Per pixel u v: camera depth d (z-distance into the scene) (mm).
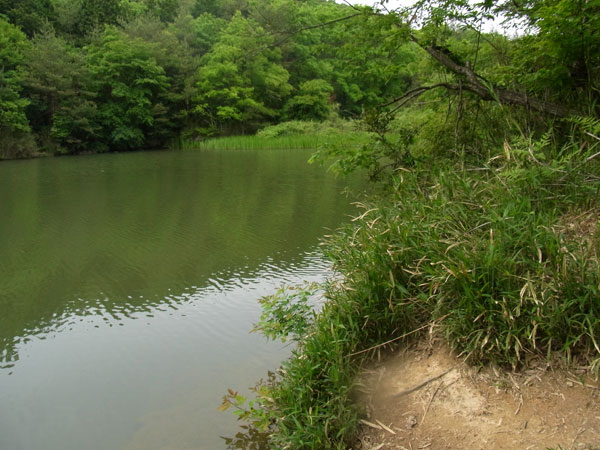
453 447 2125
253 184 12914
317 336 2861
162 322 4410
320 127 35219
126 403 3178
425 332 2838
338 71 41500
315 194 10945
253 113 37500
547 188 3221
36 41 29750
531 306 2441
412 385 2537
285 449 2365
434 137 4977
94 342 4082
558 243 2500
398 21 4477
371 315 2873
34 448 2791
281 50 36594
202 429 2859
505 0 4230
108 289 5328
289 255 6250
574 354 2338
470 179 3500
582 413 2086
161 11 46562
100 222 8672
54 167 19656
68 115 28641
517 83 4543
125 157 25125
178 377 3447
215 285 5293
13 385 3469
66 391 3357
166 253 6602
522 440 2057
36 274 5918
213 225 8148
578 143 3762
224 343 3916
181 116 34594
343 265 3449
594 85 3961
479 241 2760
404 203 3619
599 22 3414
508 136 4320
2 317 4676
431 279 2816
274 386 3131
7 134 25141
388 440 2254
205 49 41844
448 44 5012
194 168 17938
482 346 2377
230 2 50250
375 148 4836
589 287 2299
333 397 2447
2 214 9555
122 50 32219
